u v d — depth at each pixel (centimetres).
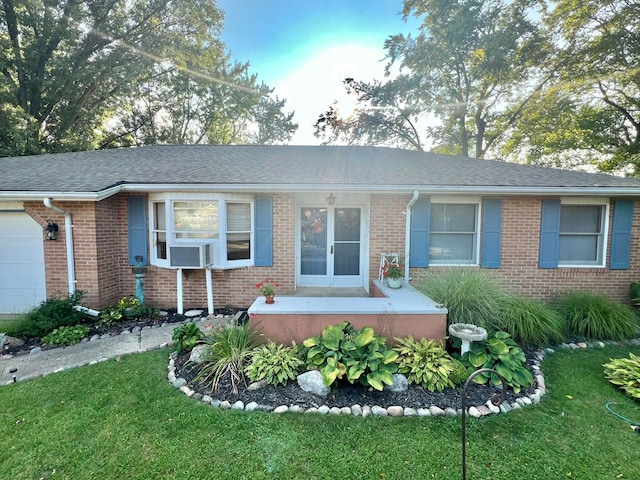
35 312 553
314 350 401
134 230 689
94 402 345
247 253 706
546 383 401
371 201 705
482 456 274
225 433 297
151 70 1902
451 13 1834
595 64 1536
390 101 2059
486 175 725
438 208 718
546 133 1733
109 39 1759
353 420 321
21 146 1373
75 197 576
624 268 702
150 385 380
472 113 2008
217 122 2389
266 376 376
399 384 370
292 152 980
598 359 476
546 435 302
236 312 679
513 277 708
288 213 700
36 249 635
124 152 936
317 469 258
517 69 1722
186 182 626
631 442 294
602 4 1452
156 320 625
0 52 1475
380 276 688
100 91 1788
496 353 400
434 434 302
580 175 736
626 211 694
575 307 585
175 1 1834
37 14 1616
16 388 374
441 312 458
